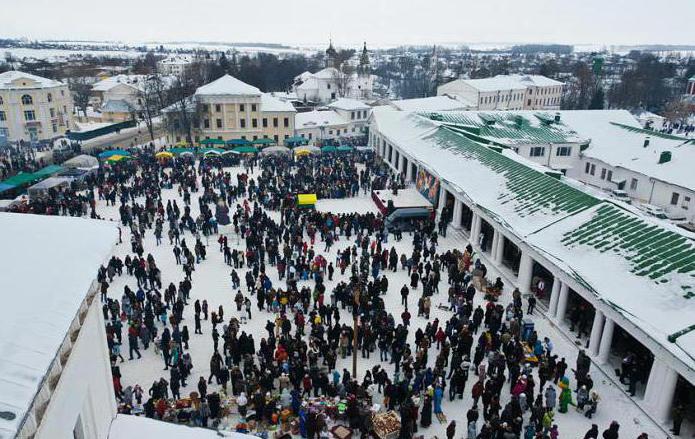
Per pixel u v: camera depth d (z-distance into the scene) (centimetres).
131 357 1962
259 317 2283
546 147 4972
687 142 4366
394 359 1908
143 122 8550
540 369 1720
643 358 1861
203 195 3784
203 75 11150
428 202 3459
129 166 4500
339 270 2748
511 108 10025
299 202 3384
